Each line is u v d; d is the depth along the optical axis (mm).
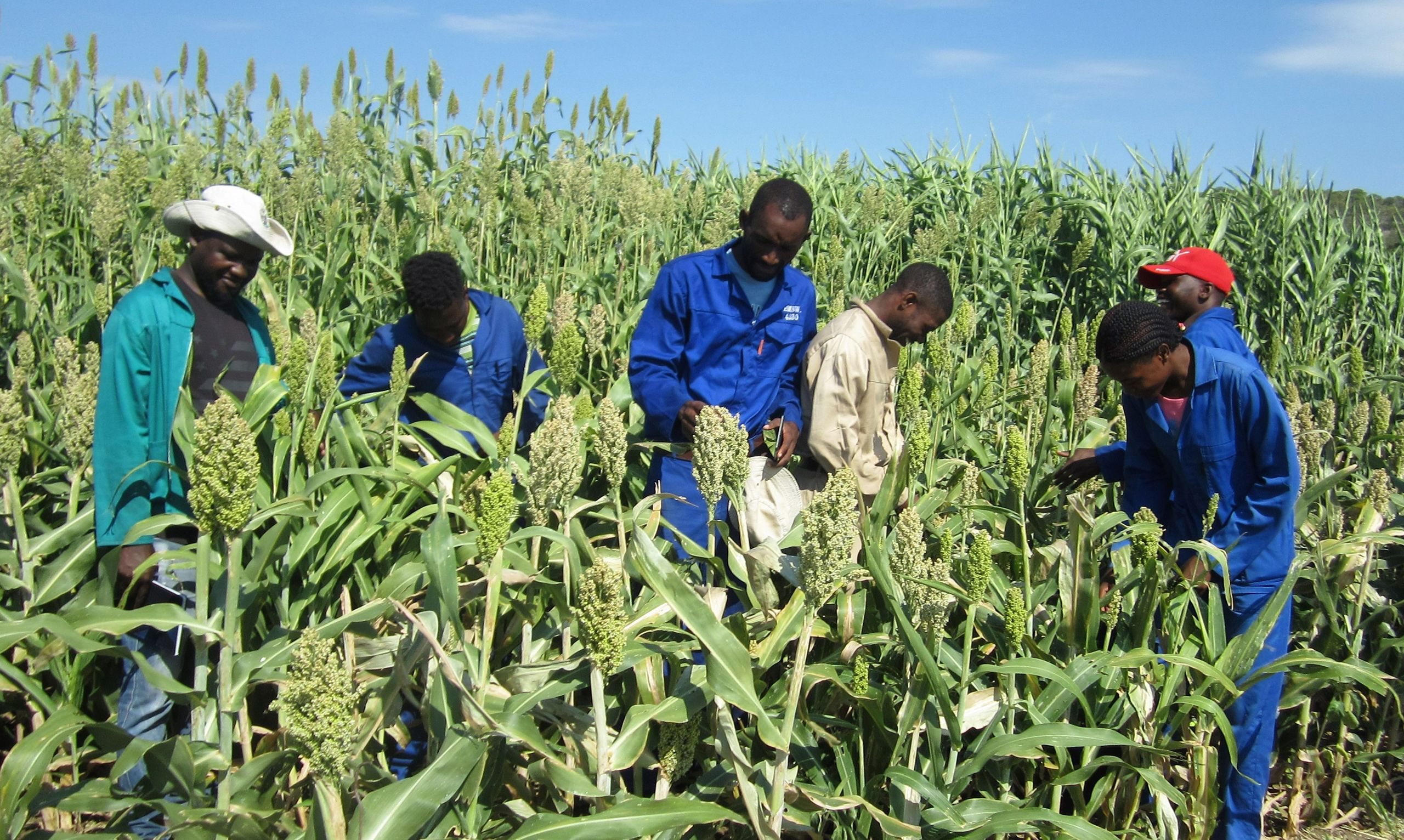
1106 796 3461
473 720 2408
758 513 4023
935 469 4449
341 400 3822
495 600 2646
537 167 7945
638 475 4629
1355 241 8977
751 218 3916
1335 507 4605
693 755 2824
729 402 4191
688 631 3090
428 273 3912
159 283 3312
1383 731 4562
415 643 2574
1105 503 4668
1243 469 3607
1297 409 5238
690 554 3225
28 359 4133
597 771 2600
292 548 3205
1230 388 3525
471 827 2555
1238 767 3426
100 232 5281
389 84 7598
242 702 2693
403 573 3266
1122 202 9008
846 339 3857
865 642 3211
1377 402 5102
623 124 8164
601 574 2426
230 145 7523
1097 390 5500
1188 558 3746
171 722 3514
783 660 3520
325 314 5730
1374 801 4309
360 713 2865
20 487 3666
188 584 3236
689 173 8906
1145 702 3357
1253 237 8703
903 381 3895
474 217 6777
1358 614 4230
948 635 3461
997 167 9266
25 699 3424
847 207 8586
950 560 3320
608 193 6953
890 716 3279
